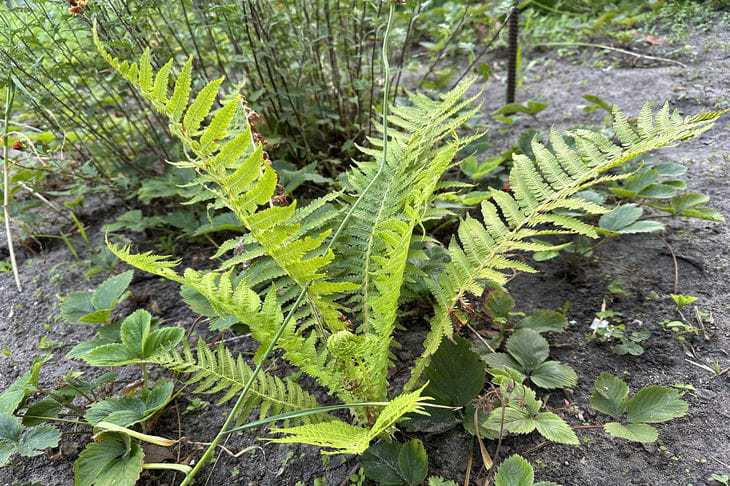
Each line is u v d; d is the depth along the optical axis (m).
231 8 0.80
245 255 0.58
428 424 0.57
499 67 1.48
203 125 0.94
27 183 1.04
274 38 0.97
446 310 0.56
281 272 0.60
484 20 1.58
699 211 0.76
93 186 1.06
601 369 0.64
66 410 0.67
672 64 1.34
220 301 0.50
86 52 0.92
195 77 0.94
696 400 0.59
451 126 0.65
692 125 0.50
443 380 0.57
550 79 1.38
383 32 0.99
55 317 0.84
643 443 0.56
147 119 0.98
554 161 0.58
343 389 0.54
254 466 0.59
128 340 0.60
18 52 0.84
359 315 0.62
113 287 0.71
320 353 0.59
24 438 0.56
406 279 0.62
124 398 0.59
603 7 1.72
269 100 0.97
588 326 0.70
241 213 0.48
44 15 0.85
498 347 0.67
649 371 0.63
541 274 0.79
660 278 0.75
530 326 0.67
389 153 0.67
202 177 0.52
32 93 0.92
